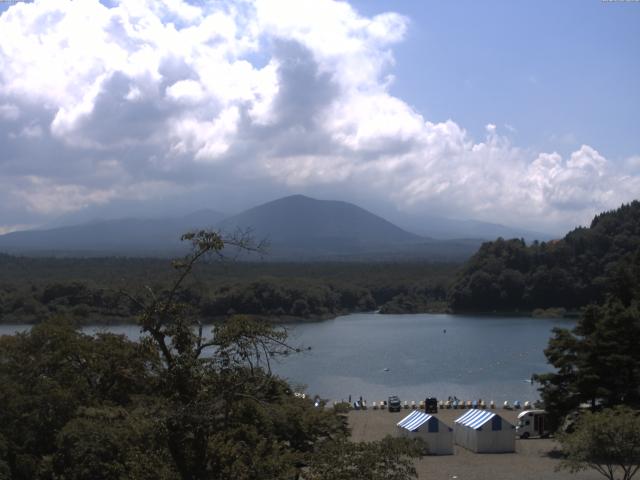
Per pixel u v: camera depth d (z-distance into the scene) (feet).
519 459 182.09
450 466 173.78
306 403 161.07
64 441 101.91
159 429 71.41
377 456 77.97
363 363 397.39
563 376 197.16
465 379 347.97
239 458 73.82
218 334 71.51
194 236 72.18
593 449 132.77
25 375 132.77
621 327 193.26
